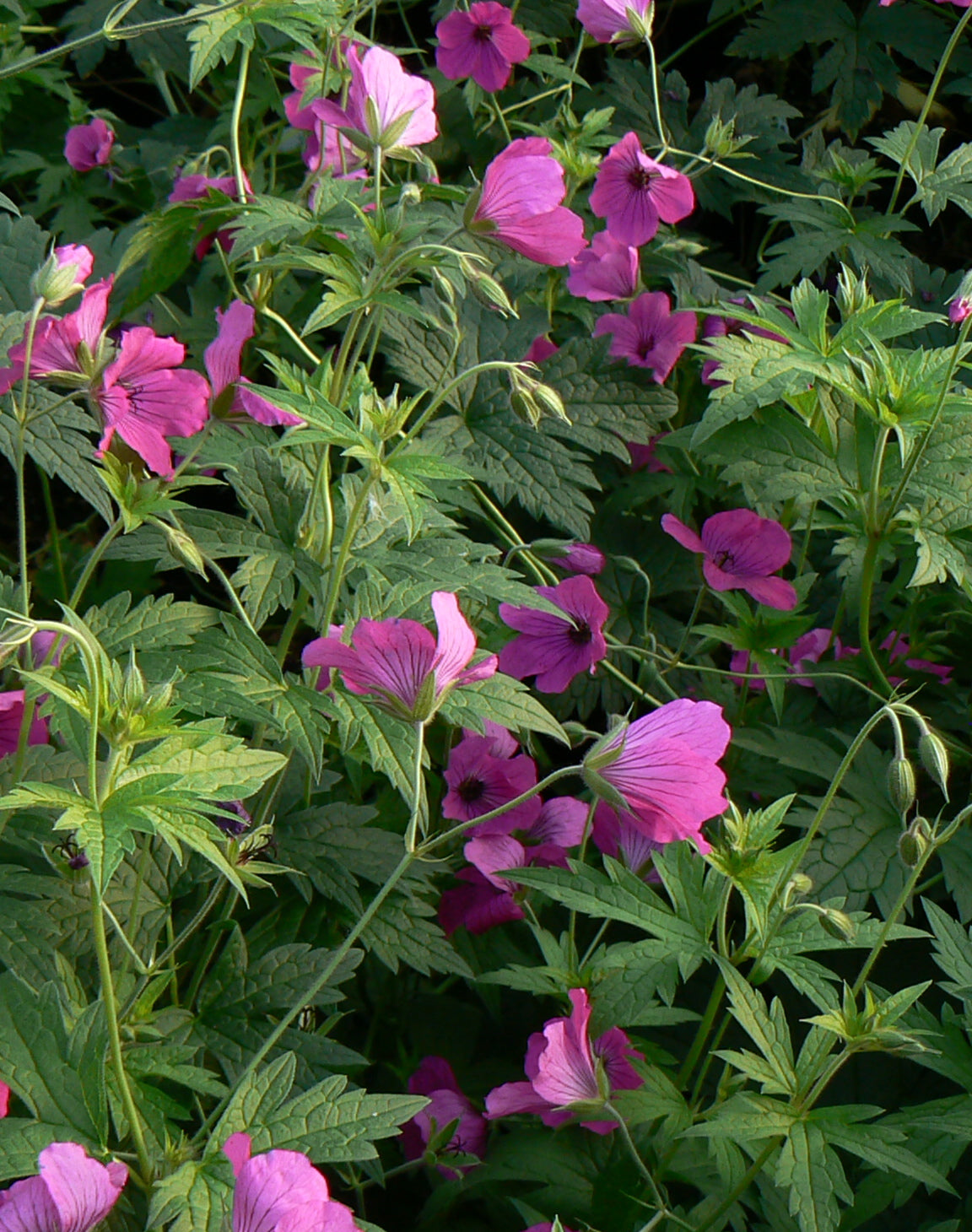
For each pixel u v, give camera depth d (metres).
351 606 1.04
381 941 1.08
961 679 1.20
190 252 1.14
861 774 1.13
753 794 1.16
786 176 1.34
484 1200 1.10
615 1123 1.05
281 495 1.06
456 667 1.00
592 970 1.07
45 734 1.05
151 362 1.02
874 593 1.23
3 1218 0.94
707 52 1.53
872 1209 1.05
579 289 1.23
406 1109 0.97
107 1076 0.99
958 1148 1.04
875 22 1.37
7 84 1.37
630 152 1.20
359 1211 1.09
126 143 1.40
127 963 1.04
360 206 1.09
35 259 1.14
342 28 1.15
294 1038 1.05
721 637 1.14
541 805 1.12
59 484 1.32
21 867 1.05
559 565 1.21
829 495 1.13
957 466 1.12
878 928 1.03
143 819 0.94
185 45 1.37
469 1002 1.16
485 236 1.08
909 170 1.25
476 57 1.26
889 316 1.11
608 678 1.19
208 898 1.04
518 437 1.17
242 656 1.03
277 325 1.21
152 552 1.05
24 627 0.93
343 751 1.05
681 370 1.26
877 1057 1.13
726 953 1.03
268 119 1.40
